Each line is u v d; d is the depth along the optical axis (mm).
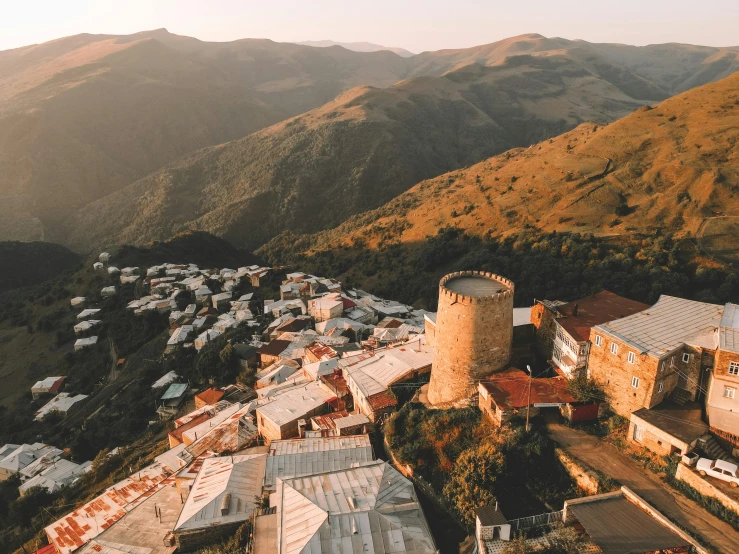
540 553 31688
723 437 36719
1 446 98875
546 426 42875
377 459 47406
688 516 32344
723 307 45094
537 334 55219
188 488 48781
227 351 93625
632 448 39125
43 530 59281
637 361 40062
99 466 71625
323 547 32438
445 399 49812
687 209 110875
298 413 57500
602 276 97125
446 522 38281
